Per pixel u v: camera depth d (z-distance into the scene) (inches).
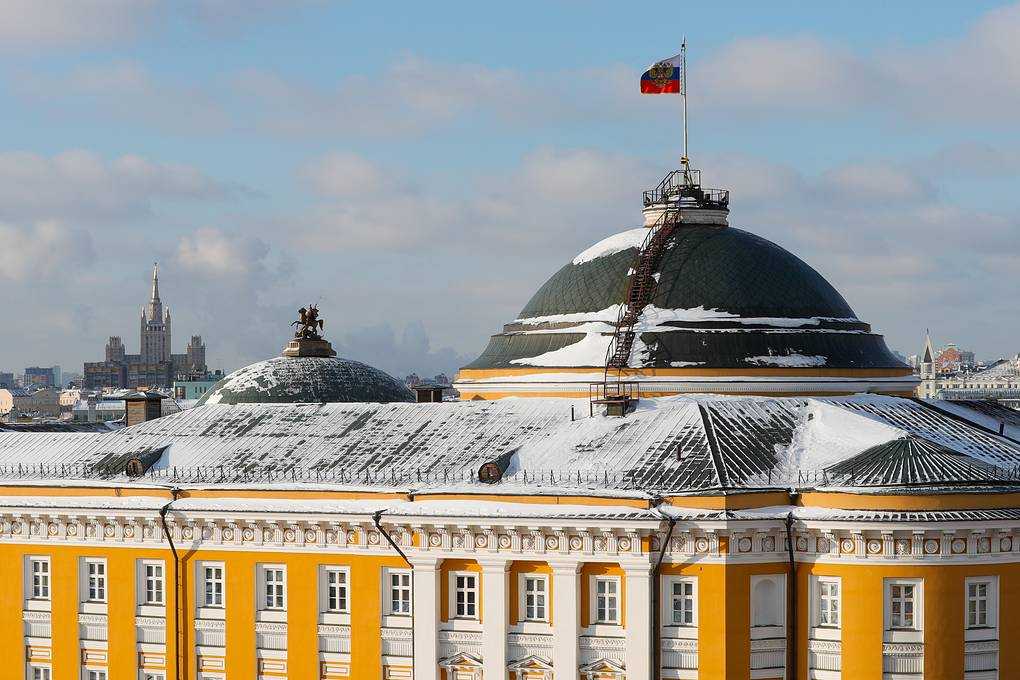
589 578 4340.6
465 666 4468.5
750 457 4446.4
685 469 4377.5
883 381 5270.7
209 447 5152.6
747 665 4207.7
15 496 4995.1
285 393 6333.7
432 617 4483.3
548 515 4296.3
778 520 4200.3
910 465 4222.4
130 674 4872.0
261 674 4734.3
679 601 4264.3
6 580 5022.1
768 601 4249.5
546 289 5585.6
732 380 5036.9
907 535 4114.2
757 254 5349.4
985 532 4148.6
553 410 5019.7
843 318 5339.6
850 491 4160.9
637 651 4244.6
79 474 5103.3
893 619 4160.9
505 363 5418.3
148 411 6515.8
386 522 4510.3
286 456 5000.0
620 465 4468.5
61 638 4953.3
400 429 5073.8
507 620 4411.9
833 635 4192.9
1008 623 4192.9
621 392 5064.0
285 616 4702.3
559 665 4333.2
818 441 4534.9
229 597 4761.3
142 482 4931.1
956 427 4815.5
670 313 5172.2
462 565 4490.7
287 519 4653.1
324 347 6747.1
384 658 4586.6
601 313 5285.4
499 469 4542.3
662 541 4237.2
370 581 4598.9
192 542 4790.8
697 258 5300.2
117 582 4886.8
